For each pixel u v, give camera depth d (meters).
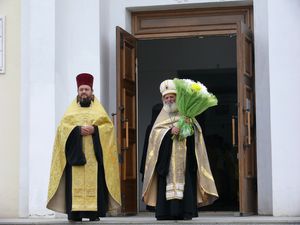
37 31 14.11
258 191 14.15
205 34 14.95
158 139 12.43
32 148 13.97
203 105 12.31
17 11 14.27
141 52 18.67
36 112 14.01
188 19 15.03
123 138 14.28
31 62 14.08
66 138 12.13
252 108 14.30
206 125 18.59
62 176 12.26
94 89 14.38
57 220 13.02
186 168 12.42
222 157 17.73
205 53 18.47
